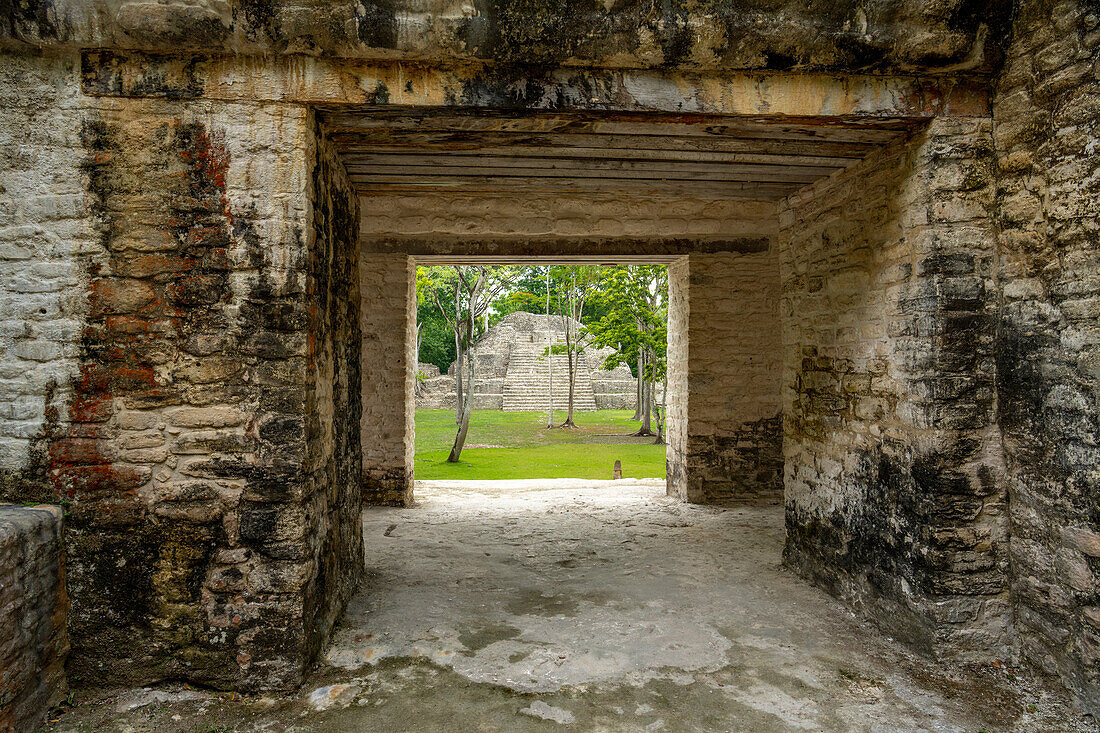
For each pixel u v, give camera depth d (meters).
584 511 6.26
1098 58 2.54
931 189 3.01
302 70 2.73
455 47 2.66
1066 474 2.70
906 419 3.17
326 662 3.01
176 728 2.51
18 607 2.38
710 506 6.47
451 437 15.54
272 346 2.74
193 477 2.73
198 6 2.53
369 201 5.62
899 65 2.89
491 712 2.64
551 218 5.80
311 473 2.87
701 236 6.35
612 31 2.68
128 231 2.71
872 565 3.47
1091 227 2.57
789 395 4.44
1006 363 2.96
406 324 6.46
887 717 2.60
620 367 27.20
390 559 4.60
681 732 2.51
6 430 2.70
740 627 3.42
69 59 2.68
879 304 3.41
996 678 2.89
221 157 2.72
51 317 2.70
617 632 3.36
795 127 3.08
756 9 2.71
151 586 2.74
